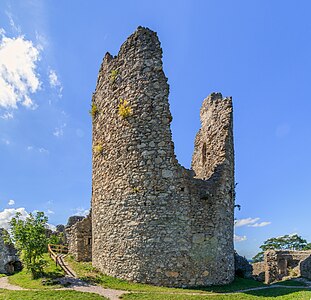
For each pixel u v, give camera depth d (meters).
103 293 10.48
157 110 13.28
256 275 26.91
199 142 18.95
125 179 13.21
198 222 12.99
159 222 12.45
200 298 10.06
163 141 13.04
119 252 12.82
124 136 13.55
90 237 17.91
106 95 15.12
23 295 10.12
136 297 9.95
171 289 11.51
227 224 14.23
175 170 12.93
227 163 14.83
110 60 15.20
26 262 13.26
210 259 12.89
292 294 11.43
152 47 13.77
